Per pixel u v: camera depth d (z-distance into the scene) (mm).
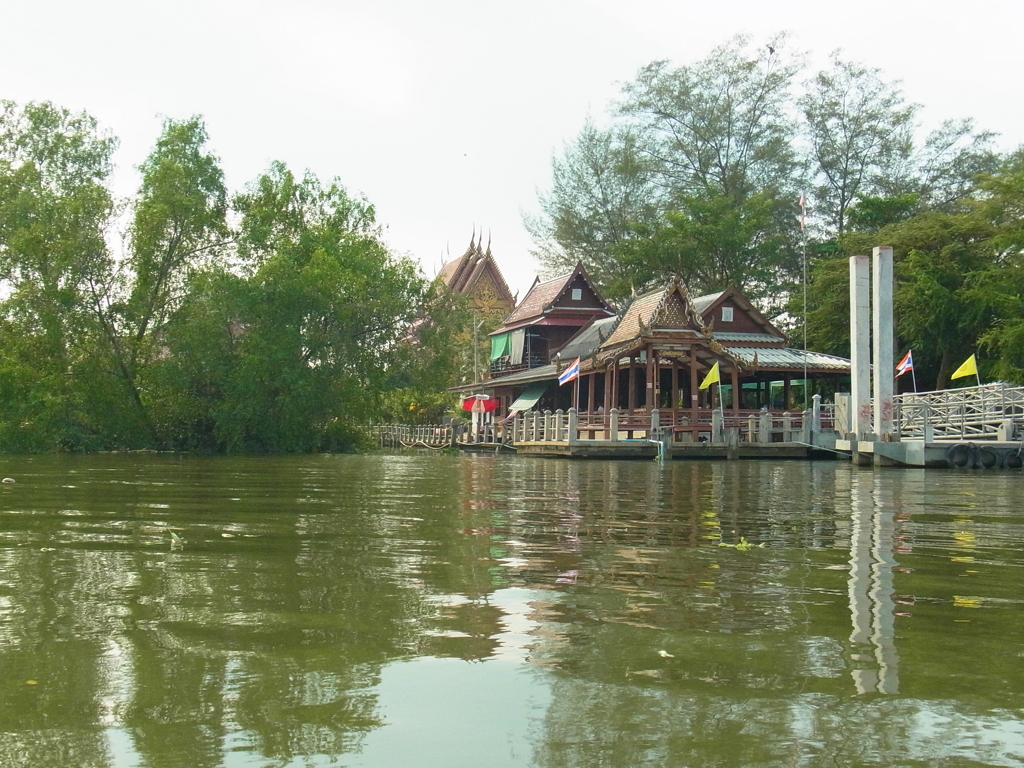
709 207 60375
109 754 3072
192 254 41656
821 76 63875
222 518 10258
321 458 34344
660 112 66250
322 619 4973
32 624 4812
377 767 2994
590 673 4008
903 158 63375
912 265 44719
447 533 8938
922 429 30328
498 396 61781
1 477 18688
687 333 37062
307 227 44125
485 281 90438
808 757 3104
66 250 37344
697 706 3586
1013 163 50906
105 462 27734
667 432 35781
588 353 45000
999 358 41938
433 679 3896
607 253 68062
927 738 3275
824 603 5543
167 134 40906
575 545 8102
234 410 39188
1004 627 4941
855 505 13016
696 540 8578
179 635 4598
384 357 44094
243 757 3061
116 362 40031
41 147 42656
